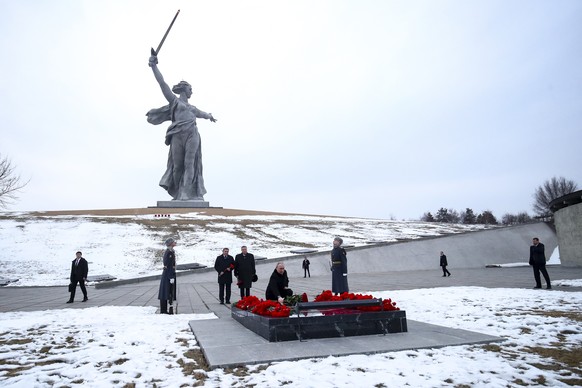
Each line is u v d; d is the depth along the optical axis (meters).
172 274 11.33
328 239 44.94
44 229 44.03
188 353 6.18
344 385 4.42
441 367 4.99
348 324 6.85
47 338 7.36
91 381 4.92
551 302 10.34
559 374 4.72
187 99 70.25
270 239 43.31
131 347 6.58
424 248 37.28
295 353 5.73
